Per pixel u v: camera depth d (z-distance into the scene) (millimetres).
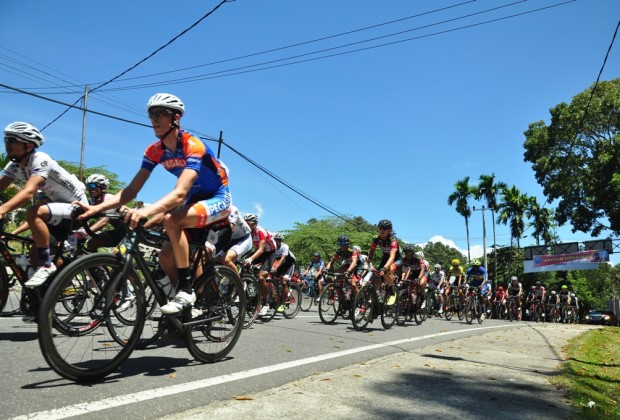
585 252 28516
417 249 9719
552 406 2939
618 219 27016
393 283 8211
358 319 7145
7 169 4359
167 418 2303
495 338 6941
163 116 3279
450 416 2609
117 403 2451
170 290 3420
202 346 3666
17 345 3830
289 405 2635
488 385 3426
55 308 2852
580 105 28688
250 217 7469
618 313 40938
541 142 30594
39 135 4051
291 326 6957
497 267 42844
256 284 6371
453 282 13547
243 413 2441
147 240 3285
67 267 2746
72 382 2793
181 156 3434
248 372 3379
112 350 3090
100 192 5523
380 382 3320
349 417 2484
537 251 30375
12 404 2328
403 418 2525
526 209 42281
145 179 3580
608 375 4438
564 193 29234
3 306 4152
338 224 40906
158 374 3143
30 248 4156
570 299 22500
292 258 8766
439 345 5625
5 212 3812
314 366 3764
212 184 3582
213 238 4547
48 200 4934
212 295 3754
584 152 29391
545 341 6949
